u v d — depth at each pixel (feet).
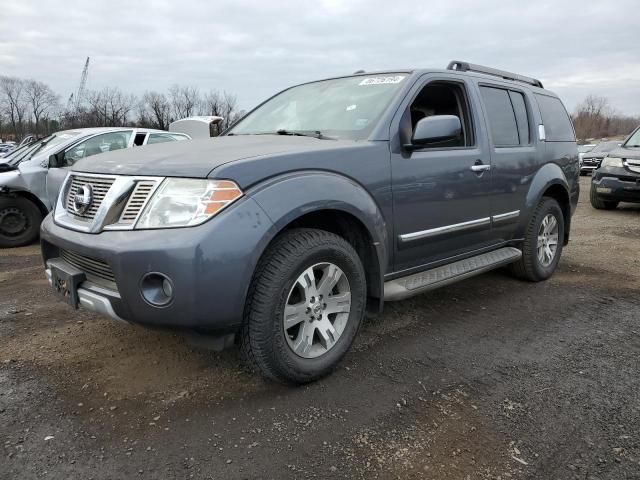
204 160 8.35
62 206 9.84
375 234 9.85
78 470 6.97
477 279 16.43
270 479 6.80
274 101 14.15
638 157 31.04
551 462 7.16
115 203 8.20
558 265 18.45
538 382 9.46
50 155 23.04
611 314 13.25
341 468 7.02
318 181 8.88
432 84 12.12
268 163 8.47
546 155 15.75
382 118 10.57
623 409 8.53
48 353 10.55
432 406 8.59
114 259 7.76
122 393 8.96
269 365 8.55
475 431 7.88
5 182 22.17
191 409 8.46
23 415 8.26
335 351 9.44
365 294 9.92
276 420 8.14
